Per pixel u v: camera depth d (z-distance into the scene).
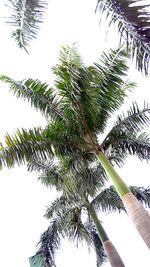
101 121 8.92
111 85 8.11
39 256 11.45
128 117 9.19
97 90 8.30
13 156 7.77
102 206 11.92
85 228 11.57
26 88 8.82
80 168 8.83
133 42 3.43
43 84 8.85
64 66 7.15
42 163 12.22
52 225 12.02
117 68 7.63
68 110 8.66
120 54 7.45
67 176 9.02
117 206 11.77
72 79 7.15
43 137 8.40
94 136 8.81
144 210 6.55
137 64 3.45
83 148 8.73
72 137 8.77
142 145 9.32
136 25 3.31
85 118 8.64
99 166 10.80
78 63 6.91
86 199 11.86
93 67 7.88
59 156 8.68
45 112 8.82
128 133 9.19
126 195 6.98
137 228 6.29
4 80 8.97
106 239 10.66
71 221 11.67
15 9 4.34
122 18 3.36
